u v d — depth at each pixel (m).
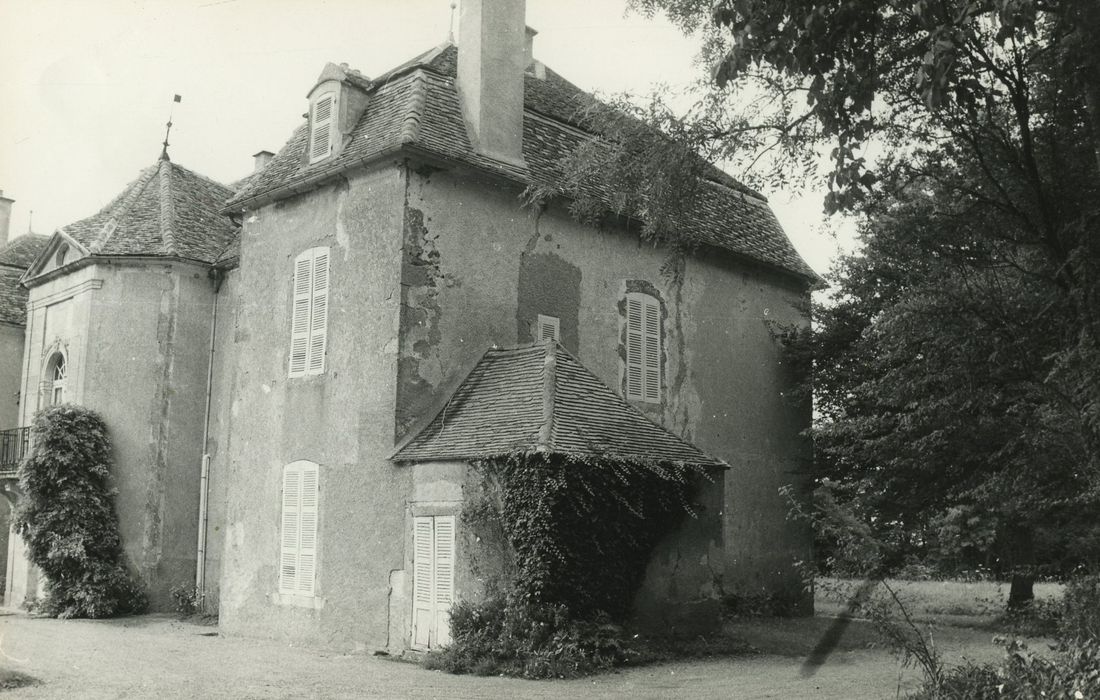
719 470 15.05
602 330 18.03
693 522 14.55
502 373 15.06
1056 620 10.22
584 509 13.00
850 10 10.37
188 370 21.45
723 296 20.86
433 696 10.27
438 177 15.80
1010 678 8.25
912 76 12.00
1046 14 11.48
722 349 20.62
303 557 15.80
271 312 17.48
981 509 12.63
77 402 21.00
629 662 12.55
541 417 13.43
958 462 16.28
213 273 21.98
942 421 14.74
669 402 19.17
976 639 14.70
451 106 16.72
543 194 15.45
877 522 15.32
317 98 17.41
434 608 13.62
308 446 16.14
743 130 12.74
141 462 20.88
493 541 13.05
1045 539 12.03
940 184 13.84
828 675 11.73
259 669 12.39
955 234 13.73
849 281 20.94
